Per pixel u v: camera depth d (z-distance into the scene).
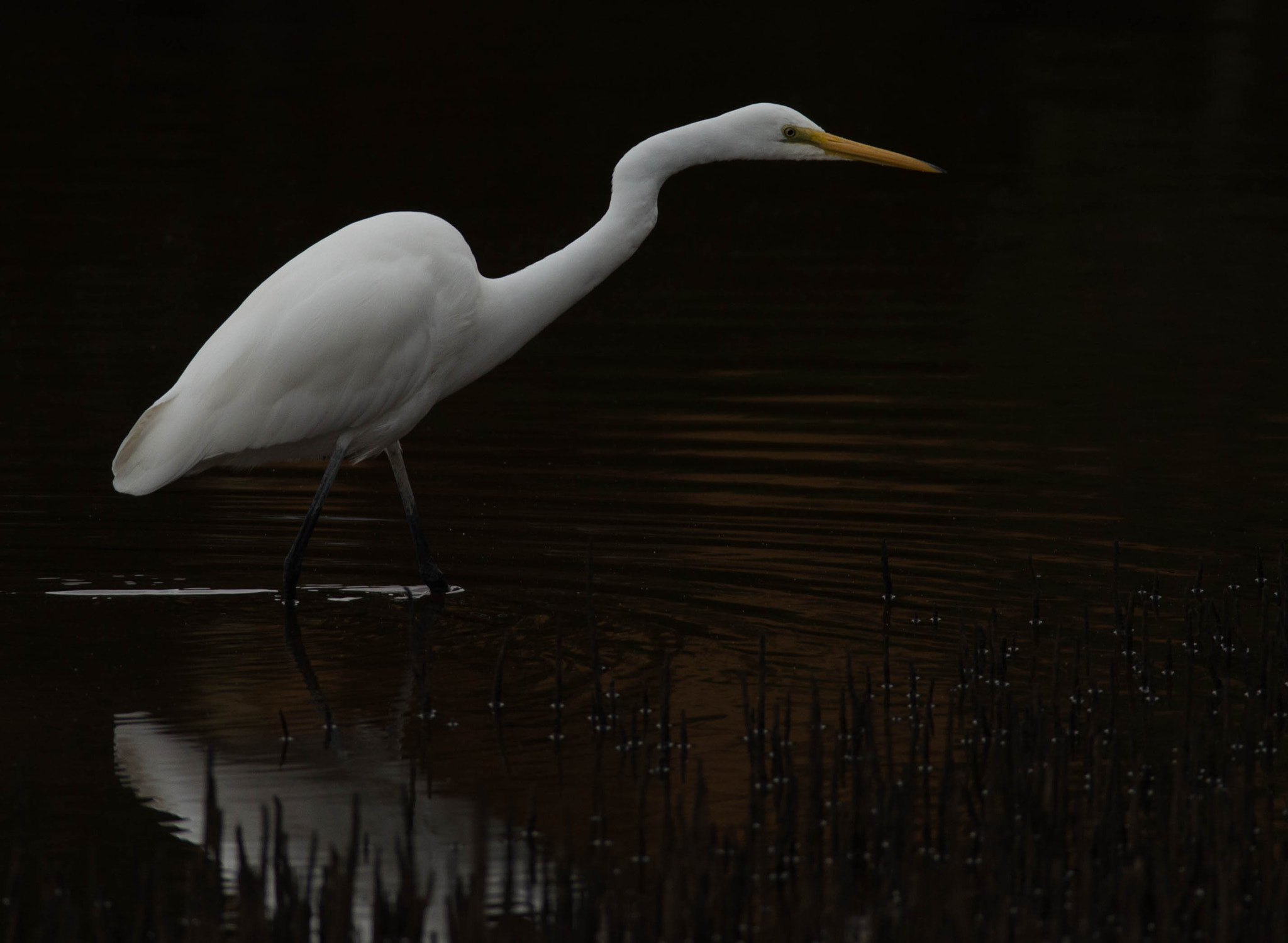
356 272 10.15
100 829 7.19
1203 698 8.84
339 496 12.78
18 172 25.78
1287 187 26.45
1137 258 22.02
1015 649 9.48
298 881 6.66
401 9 44.44
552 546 11.47
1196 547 11.31
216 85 33.91
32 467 13.12
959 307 19.53
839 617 10.06
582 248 10.84
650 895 6.39
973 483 12.90
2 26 40.22
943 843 7.01
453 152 28.38
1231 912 6.05
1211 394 15.62
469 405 15.38
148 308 18.53
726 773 7.85
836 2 46.16
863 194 26.77
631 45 39.88
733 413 15.06
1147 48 39.81
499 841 7.12
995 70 36.88
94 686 8.89
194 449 10.09
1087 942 6.09
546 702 8.73
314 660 9.36
